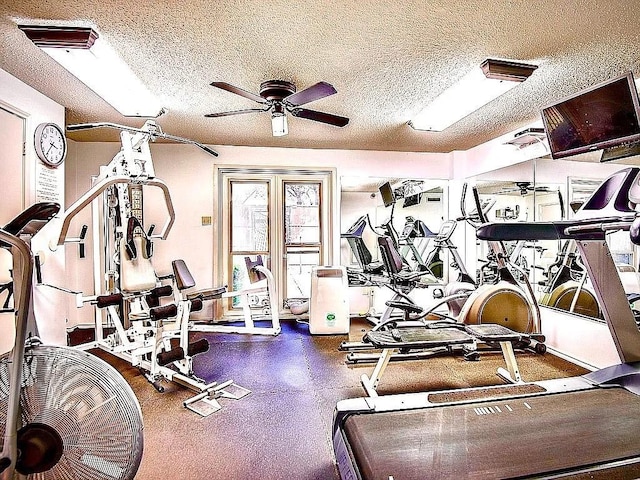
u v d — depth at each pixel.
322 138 4.91
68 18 2.10
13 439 1.49
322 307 4.83
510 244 4.79
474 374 3.42
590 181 3.58
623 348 2.60
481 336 3.04
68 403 1.60
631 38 2.35
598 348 3.47
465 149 5.54
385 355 3.04
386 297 5.91
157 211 5.29
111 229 4.26
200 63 2.67
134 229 3.79
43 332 3.24
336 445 1.98
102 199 4.25
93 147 5.16
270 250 5.54
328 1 1.96
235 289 5.53
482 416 2.04
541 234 2.62
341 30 2.25
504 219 4.72
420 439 1.81
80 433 1.60
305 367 3.64
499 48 2.47
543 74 2.87
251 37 2.32
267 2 1.96
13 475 1.51
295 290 5.64
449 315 5.19
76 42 2.23
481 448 1.74
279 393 3.05
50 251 3.30
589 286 3.60
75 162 5.12
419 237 5.86
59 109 3.52
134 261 3.74
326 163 5.58
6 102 2.83
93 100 3.45
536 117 3.96
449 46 2.45
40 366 1.60
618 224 2.29
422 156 5.77
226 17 2.10
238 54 2.54
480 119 4.04
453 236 5.71
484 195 5.14
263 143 5.23
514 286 3.99
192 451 2.24
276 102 2.93
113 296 3.53
